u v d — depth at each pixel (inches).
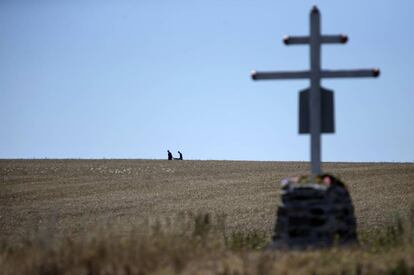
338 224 2060.8
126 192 5880.9
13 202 5295.3
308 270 1600.6
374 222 3964.1
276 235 2122.3
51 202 5290.4
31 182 6619.1
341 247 1941.4
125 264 1690.5
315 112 2161.7
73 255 1784.0
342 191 2118.6
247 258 1700.3
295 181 2161.7
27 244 2209.6
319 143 2160.4
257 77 2206.0
